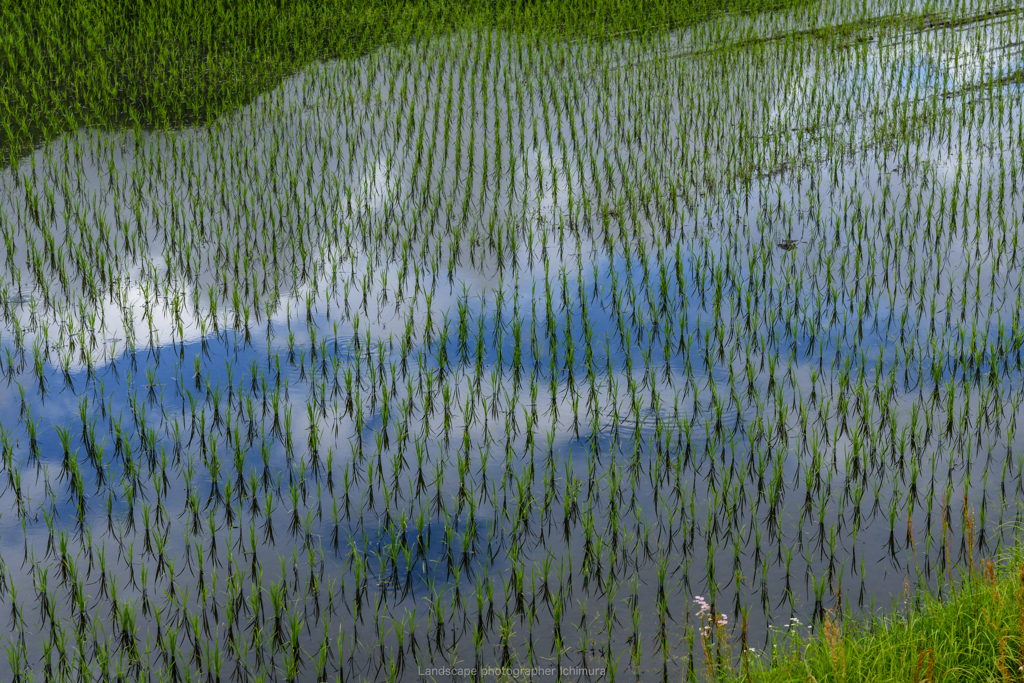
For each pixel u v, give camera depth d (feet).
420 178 33.27
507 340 23.29
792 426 19.31
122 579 15.55
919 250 26.81
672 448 18.76
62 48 46.93
